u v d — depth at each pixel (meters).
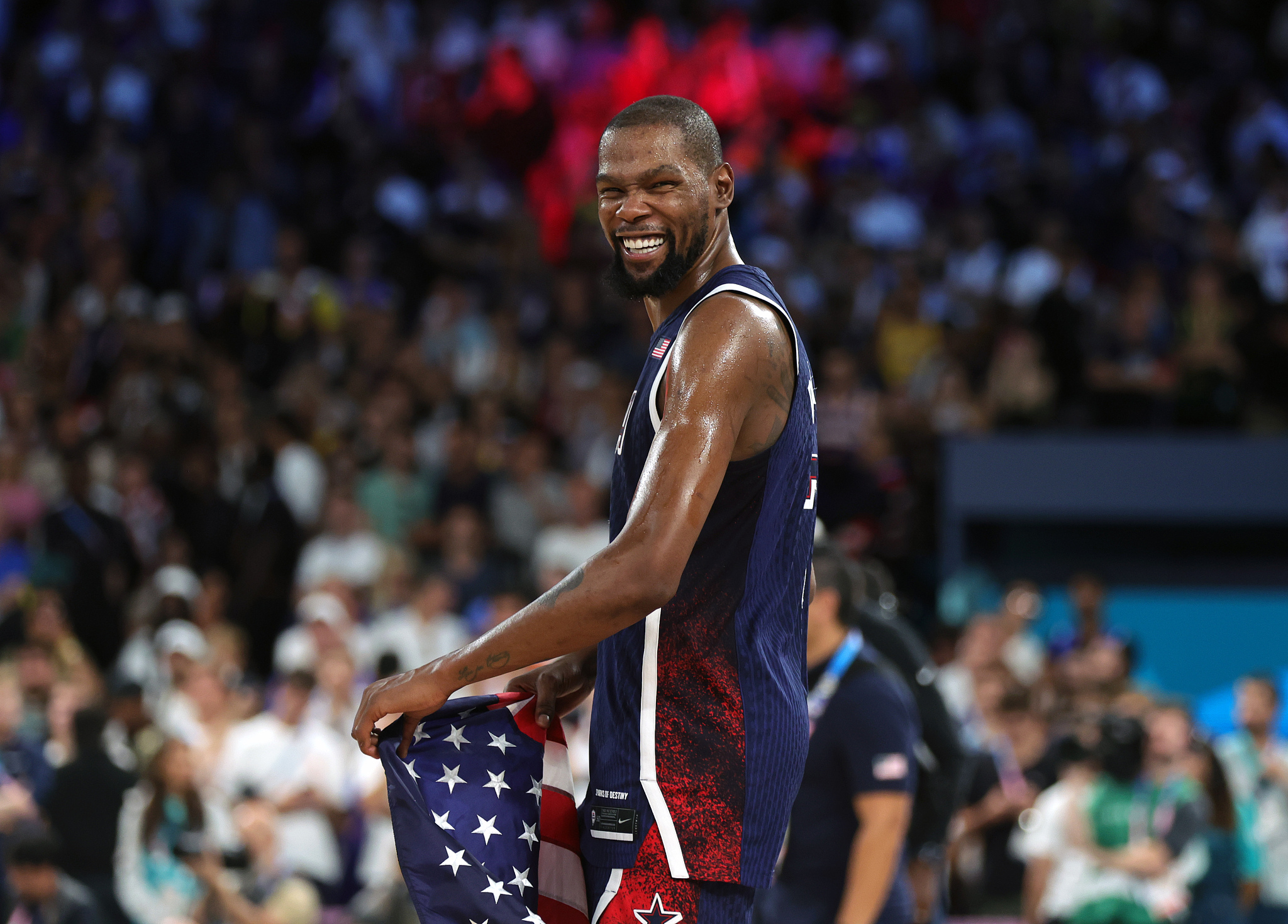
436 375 31.69
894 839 11.78
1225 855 19.27
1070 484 25.78
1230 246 34.16
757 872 6.51
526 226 36.88
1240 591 25.70
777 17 43.97
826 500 27.72
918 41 42.75
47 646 22.55
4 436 28.80
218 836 18.59
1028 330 30.38
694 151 6.69
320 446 30.06
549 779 7.02
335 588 24.59
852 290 33.97
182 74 41.72
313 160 40.16
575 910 6.81
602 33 42.47
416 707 6.34
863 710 11.94
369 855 19.92
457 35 42.53
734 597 6.53
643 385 6.67
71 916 16.41
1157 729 19.03
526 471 28.84
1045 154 38.62
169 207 37.03
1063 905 18.55
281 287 33.72
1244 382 29.84
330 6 43.19
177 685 22.44
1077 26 43.25
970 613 25.00
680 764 6.48
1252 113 41.34
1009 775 20.16
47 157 39.97
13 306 34.47
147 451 29.02
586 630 6.07
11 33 45.28
